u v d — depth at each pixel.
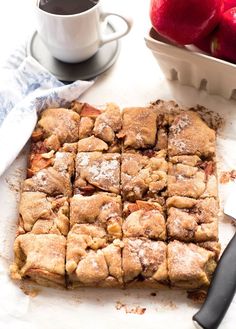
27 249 0.56
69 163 0.61
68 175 0.61
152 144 0.63
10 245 0.59
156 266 0.55
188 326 0.55
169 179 0.60
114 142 0.63
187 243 0.57
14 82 0.68
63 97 0.66
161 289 0.56
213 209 0.58
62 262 0.56
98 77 0.69
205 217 0.58
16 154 0.62
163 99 0.68
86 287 0.57
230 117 0.66
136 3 0.75
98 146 0.62
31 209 0.59
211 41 0.62
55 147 0.63
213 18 0.59
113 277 0.55
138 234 0.57
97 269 0.55
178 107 0.67
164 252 0.56
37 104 0.65
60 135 0.63
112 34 0.68
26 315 0.56
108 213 0.58
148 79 0.69
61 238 0.57
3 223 0.61
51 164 0.62
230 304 0.55
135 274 0.55
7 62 0.70
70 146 0.63
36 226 0.58
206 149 0.62
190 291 0.56
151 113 0.64
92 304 0.56
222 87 0.66
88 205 0.58
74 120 0.64
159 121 0.64
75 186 0.60
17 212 0.61
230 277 0.54
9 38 0.73
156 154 0.62
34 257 0.56
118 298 0.56
